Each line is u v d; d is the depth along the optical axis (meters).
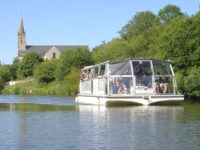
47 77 90.88
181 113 23.23
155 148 12.52
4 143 13.75
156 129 16.34
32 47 176.50
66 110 27.55
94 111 25.53
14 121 20.44
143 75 30.03
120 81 30.39
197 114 22.56
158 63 30.88
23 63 126.50
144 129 16.38
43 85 91.00
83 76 40.03
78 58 79.94
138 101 28.73
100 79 32.28
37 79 94.50
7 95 68.69
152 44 59.97
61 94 70.38
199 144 13.09
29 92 77.25
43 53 170.50
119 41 75.81
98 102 31.34
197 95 37.75
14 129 17.14
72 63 79.88
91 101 33.91
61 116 22.73
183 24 40.50
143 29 91.25
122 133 15.39
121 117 21.14
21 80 120.19
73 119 20.77
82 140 14.04
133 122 18.78
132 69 29.69
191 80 36.88
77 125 18.06
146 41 62.47
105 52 68.00
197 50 38.16
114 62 30.39
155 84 30.42
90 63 80.38
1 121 20.47
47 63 93.81
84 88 38.81
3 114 24.91
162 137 14.41
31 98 53.28
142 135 14.88
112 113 23.58
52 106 33.19
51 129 16.92
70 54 81.19
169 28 45.12
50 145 13.27
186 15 46.28
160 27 67.19
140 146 12.84
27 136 15.12
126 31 97.50
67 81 63.88
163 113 23.28
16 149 12.73
